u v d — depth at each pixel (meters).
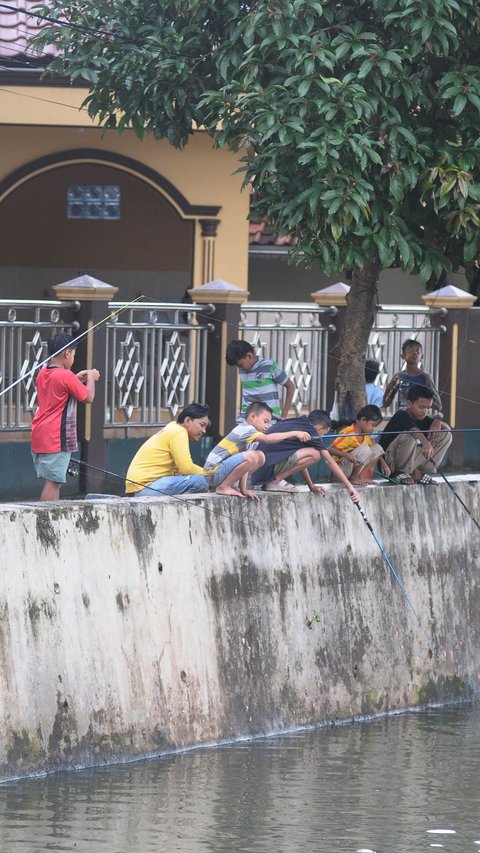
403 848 29.28
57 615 32.69
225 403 51.78
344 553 40.47
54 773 32.41
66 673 32.75
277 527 38.59
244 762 34.91
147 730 34.56
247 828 29.97
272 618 38.12
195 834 29.45
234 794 32.25
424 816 31.42
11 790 31.22
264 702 37.62
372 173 40.72
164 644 35.19
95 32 47.50
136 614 34.56
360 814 31.34
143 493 39.03
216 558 36.84
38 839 28.59
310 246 40.09
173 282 70.50
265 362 44.72
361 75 39.16
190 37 45.56
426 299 58.88
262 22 40.22
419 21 39.38
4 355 46.00
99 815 30.17
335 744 37.25
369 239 40.25
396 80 40.16
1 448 45.81
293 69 40.09
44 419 37.56
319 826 30.41
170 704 35.19
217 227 65.94
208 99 41.41
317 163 38.53
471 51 42.56
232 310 51.81
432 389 51.22
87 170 69.62
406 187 41.44
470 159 40.97
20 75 61.25
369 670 40.81
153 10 47.25
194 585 36.12
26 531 32.25
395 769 35.06
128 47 46.50
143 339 49.94
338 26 41.28
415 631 42.53
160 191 65.50
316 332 54.47
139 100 46.97
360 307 47.56
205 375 52.09
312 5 39.94
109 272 70.81
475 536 45.19
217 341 51.75
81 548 33.50
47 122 61.88
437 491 43.94
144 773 33.34
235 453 38.69
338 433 44.81
